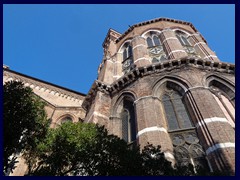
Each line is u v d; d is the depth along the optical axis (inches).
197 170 330.0
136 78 756.0
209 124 529.3
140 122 601.9
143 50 960.3
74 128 416.8
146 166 339.3
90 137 392.8
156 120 588.4
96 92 802.2
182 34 1103.6
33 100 444.8
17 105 393.1
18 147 403.5
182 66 724.0
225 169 435.5
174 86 695.1
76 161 370.0
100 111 725.9
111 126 689.0
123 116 721.0
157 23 1144.2
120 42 1191.6
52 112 1136.2
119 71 975.0
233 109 637.9
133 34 1125.7
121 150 357.7
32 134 430.0
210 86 689.6
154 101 653.3
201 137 534.3
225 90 688.4
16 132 376.2
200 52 957.2
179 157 520.7
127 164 337.4
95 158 360.2
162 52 930.1
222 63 730.2
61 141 388.5
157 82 706.2
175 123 608.7
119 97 759.7
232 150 461.1
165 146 521.7
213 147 486.6
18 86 426.9
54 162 366.6
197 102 593.9
